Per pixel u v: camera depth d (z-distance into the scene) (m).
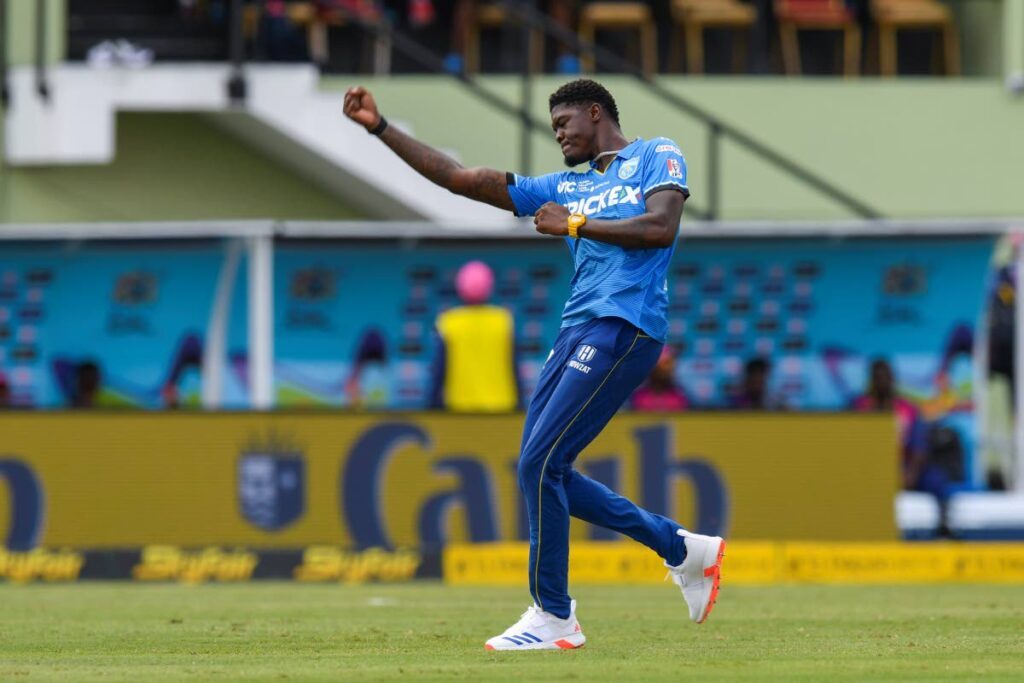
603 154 21.33
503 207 21.95
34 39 57.00
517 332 49.72
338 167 54.94
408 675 18.69
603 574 41.38
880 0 63.41
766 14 64.38
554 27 52.69
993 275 52.47
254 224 46.88
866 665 19.88
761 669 19.38
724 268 49.81
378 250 49.38
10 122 55.16
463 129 58.84
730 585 40.38
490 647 21.59
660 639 23.77
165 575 42.12
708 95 60.34
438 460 42.66
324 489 42.62
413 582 41.44
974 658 20.80
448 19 63.50
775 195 60.41
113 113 54.50
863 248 49.34
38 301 49.56
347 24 62.22
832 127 60.75
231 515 42.66
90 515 42.78
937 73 64.81
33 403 49.59
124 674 19.14
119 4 60.81
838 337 49.56
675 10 62.06
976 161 61.12
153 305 49.28
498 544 42.53
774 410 43.16
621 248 20.69
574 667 19.50
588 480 21.80
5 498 42.91
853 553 42.12
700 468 42.97
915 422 48.41
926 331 49.34
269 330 47.22
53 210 56.88
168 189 57.53
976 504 46.81
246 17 58.84
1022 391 48.09
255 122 55.19
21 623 27.61
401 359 49.62
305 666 19.92
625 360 20.69
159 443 42.88
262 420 42.75
